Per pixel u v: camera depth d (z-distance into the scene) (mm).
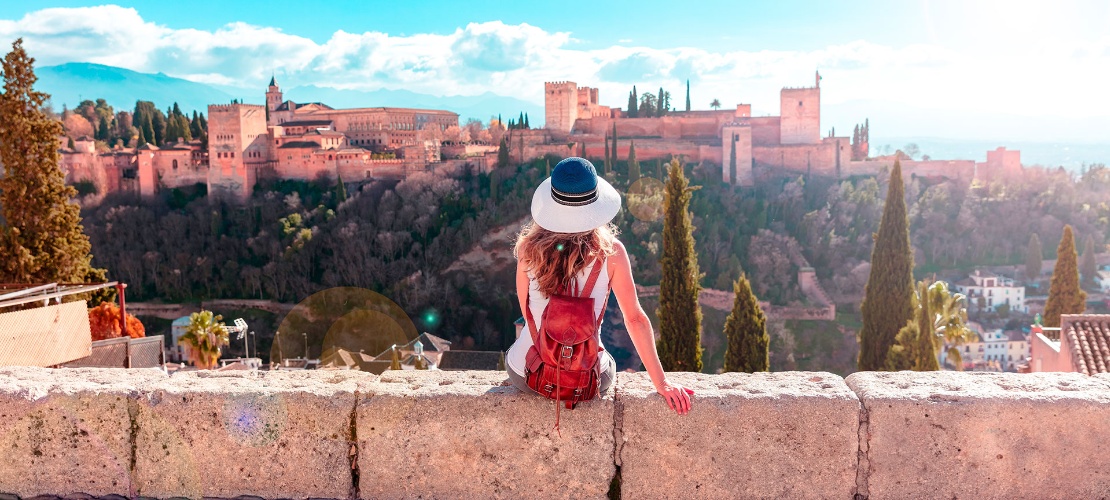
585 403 3180
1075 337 16016
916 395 3164
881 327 27031
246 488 3406
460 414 3242
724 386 3350
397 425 3277
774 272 104438
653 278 93625
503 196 109500
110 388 3475
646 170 126250
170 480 3438
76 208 24250
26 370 3883
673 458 3188
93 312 23703
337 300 96375
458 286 100625
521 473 3242
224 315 100438
